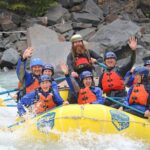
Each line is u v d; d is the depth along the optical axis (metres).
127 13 50.31
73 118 13.29
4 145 13.57
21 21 46.44
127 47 38.22
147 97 14.74
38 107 15.38
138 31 40.72
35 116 14.61
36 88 16.36
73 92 15.55
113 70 16.83
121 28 40.41
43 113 14.34
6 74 34.00
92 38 40.25
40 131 13.64
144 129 13.87
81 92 15.27
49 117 13.71
